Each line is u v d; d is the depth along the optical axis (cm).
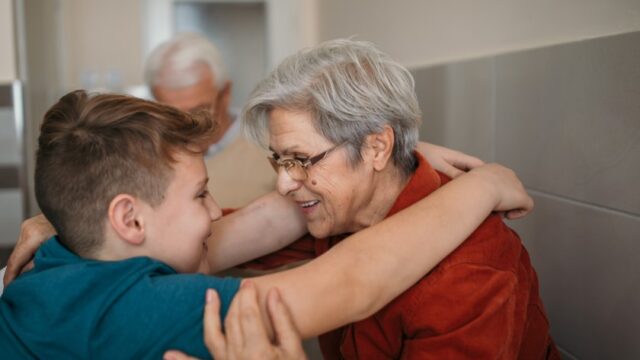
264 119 91
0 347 67
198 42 196
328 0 329
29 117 293
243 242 112
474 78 134
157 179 74
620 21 86
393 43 199
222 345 63
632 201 85
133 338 66
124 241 74
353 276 71
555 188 104
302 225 115
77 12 451
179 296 67
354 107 85
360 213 96
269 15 417
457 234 80
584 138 95
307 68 86
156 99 193
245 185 190
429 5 164
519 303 89
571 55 97
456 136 146
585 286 98
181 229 77
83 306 67
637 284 85
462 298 80
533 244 113
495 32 125
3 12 274
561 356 106
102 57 458
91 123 73
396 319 86
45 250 77
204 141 79
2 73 277
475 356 79
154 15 457
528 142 112
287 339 63
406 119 90
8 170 281
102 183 72
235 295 67
